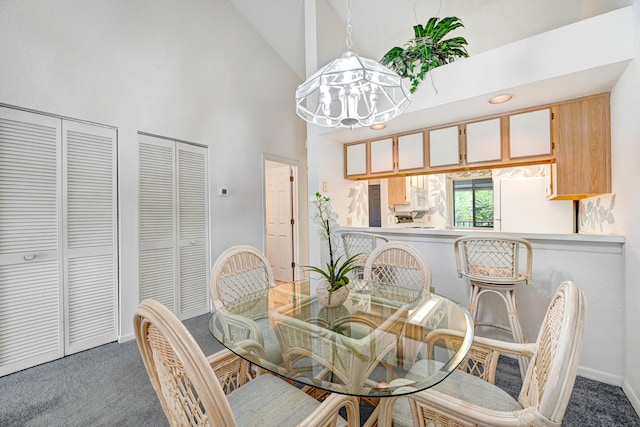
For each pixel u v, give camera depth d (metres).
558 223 3.35
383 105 2.52
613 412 1.57
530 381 0.98
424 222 4.83
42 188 2.19
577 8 2.65
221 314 1.56
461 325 1.34
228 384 1.24
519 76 1.95
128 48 2.65
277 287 2.06
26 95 2.10
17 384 1.91
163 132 2.91
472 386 1.13
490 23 3.03
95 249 2.46
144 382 1.93
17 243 2.09
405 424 1.02
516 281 1.83
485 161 2.54
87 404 1.71
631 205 1.65
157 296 2.88
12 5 2.04
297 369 1.07
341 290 1.53
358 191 3.84
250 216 3.82
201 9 3.27
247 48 3.81
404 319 1.45
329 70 1.65
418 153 2.91
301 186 4.66
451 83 2.22
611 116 1.99
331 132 3.02
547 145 2.25
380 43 3.74
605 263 1.84
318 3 3.29
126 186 2.63
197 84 3.23
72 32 2.31
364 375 1.03
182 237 3.10
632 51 1.61
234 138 3.64
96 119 2.45
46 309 2.21
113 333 2.55
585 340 1.91
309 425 0.77
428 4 3.05
